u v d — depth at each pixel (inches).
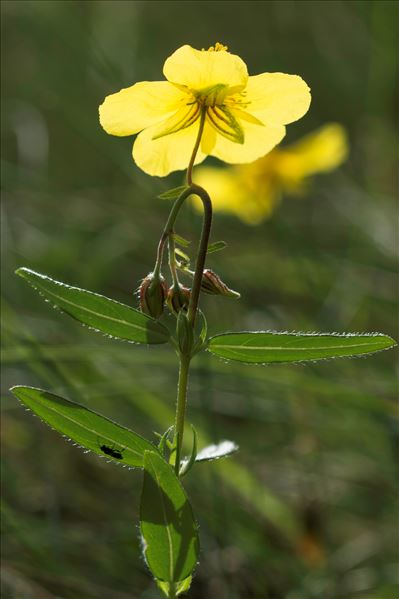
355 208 22.8
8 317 15.8
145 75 24.2
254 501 14.2
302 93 10.5
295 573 13.6
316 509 14.3
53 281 10.1
